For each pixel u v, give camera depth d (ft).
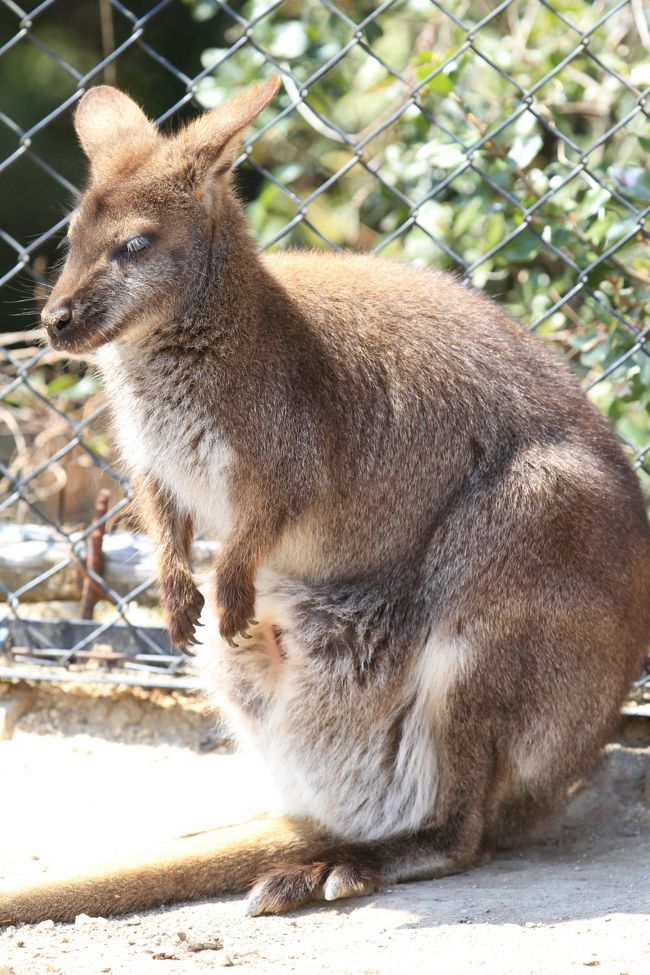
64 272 20.97
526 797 21.48
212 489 21.77
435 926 18.21
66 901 19.13
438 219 33.42
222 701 22.99
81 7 62.95
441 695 20.63
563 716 20.54
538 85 25.53
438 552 21.11
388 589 21.53
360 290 22.33
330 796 21.81
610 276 28.60
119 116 22.94
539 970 16.22
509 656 20.35
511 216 31.04
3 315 57.31
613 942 17.08
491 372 21.90
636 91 25.58
